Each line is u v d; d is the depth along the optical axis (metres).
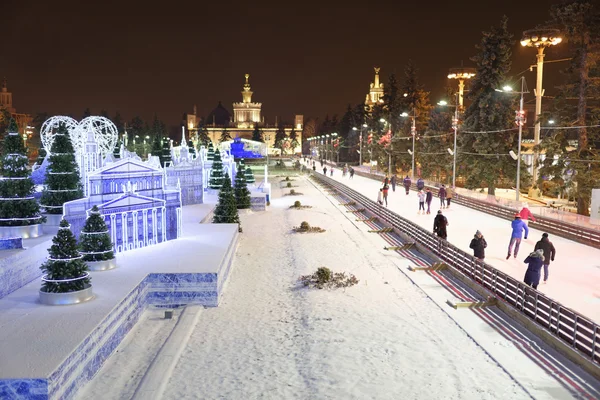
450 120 64.94
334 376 12.57
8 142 18.59
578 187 35.69
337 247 29.06
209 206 38.62
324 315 17.16
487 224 31.89
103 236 18.42
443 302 18.12
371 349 14.18
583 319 12.55
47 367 10.29
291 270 23.83
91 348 12.28
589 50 35.34
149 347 14.45
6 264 15.13
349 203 50.78
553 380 11.90
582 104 35.91
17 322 12.80
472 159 50.44
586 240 25.17
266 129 196.88
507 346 13.92
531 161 55.88
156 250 21.84
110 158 32.06
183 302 18.12
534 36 44.09
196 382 12.37
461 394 11.51
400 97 85.88
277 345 14.71
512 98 48.28
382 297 19.12
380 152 86.88
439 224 24.72
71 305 14.22
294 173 107.56
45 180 21.84
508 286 16.78
